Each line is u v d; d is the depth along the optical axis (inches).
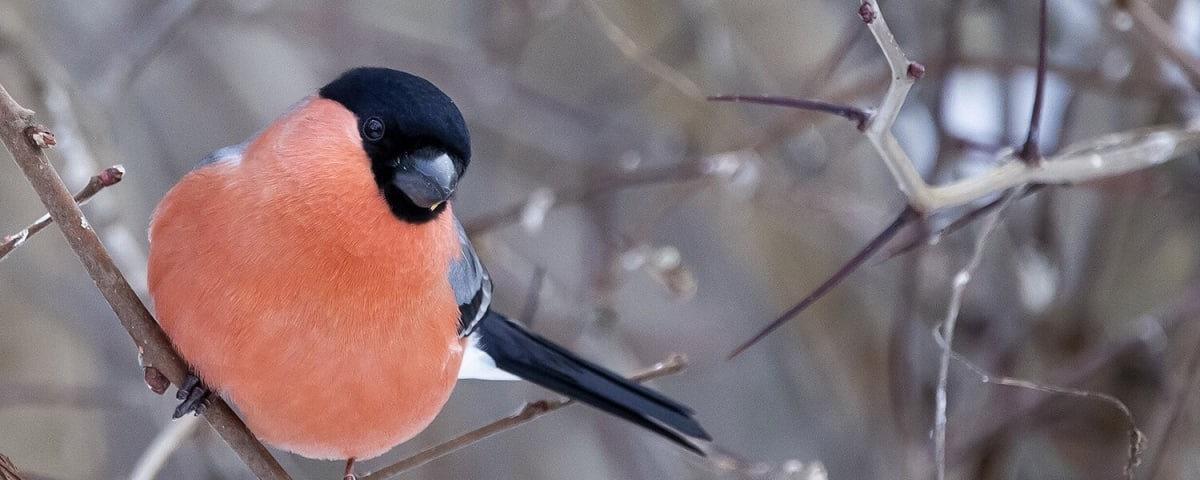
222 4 474.3
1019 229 419.2
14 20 403.5
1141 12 364.5
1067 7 434.9
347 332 258.7
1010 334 411.5
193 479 407.2
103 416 448.1
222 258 253.0
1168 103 406.9
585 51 506.0
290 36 494.6
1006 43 434.0
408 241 263.3
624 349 487.5
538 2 472.7
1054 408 415.8
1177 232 429.1
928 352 423.5
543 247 501.0
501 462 484.4
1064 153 322.3
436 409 284.7
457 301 281.9
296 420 266.7
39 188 245.1
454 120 271.9
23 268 443.2
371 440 277.9
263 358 255.1
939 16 439.2
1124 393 414.9
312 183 257.8
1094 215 429.7
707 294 503.8
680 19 474.9
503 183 502.0
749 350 493.4
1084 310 425.1
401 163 263.9
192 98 501.7
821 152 460.8
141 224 479.8
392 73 273.4
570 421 488.7
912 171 272.2
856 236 468.8
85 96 413.1
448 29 528.4
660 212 432.8
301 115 267.1
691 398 494.9
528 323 365.1
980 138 413.4
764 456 478.9
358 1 525.3
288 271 253.3
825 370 474.3
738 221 485.1
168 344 260.1
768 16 485.1
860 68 466.3
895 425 409.4
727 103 461.7
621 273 444.1
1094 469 417.4
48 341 442.9
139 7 486.0
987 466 405.4
